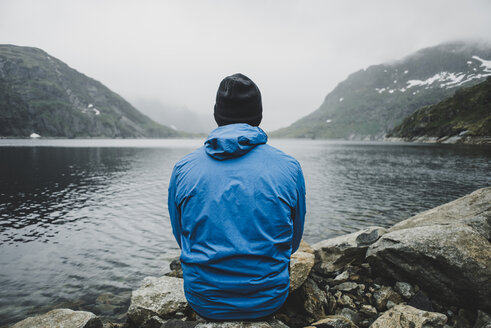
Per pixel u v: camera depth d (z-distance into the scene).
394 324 3.97
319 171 42.28
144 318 5.55
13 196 22.67
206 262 1.60
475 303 4.49
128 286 8.38
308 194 24.39
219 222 1.61
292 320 4.88
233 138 1.68
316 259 6.76
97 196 23.09
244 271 1.59
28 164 46.12
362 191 25.78
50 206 19.50
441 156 67.12
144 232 13.90
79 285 8.43
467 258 4.71
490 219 5.71
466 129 138.62
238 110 1.92
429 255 5.00
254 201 1.60
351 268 6.11
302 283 5.35
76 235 13.39
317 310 5.02
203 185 1.67
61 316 4.93
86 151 87.88
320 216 17.08
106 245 12.02
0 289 8.18
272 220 1.62
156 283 6.25
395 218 16.69
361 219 16.44
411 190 26.31
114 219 16.30
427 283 4.98
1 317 6.91
